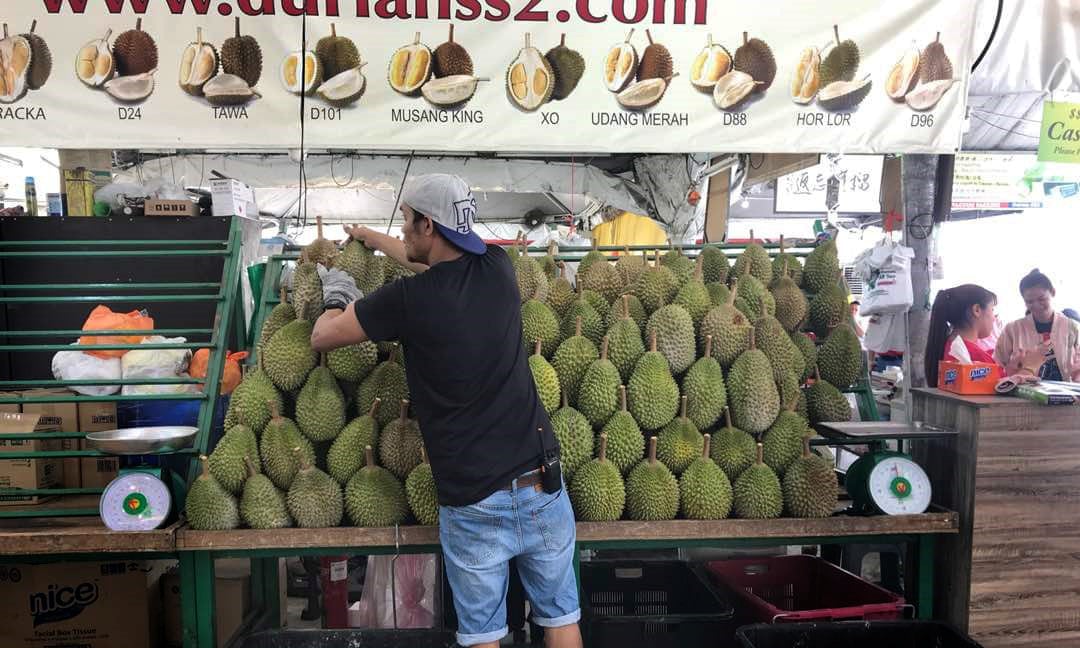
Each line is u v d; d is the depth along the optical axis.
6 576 2.21
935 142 2.51
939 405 2.17
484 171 4.91
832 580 2.46
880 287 2.82
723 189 5.38
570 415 2.05
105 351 2.24
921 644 2.04
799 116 2.47
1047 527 2.04
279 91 2.33
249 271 2.61
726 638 2.09
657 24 2.40
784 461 2.09
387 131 2.38
